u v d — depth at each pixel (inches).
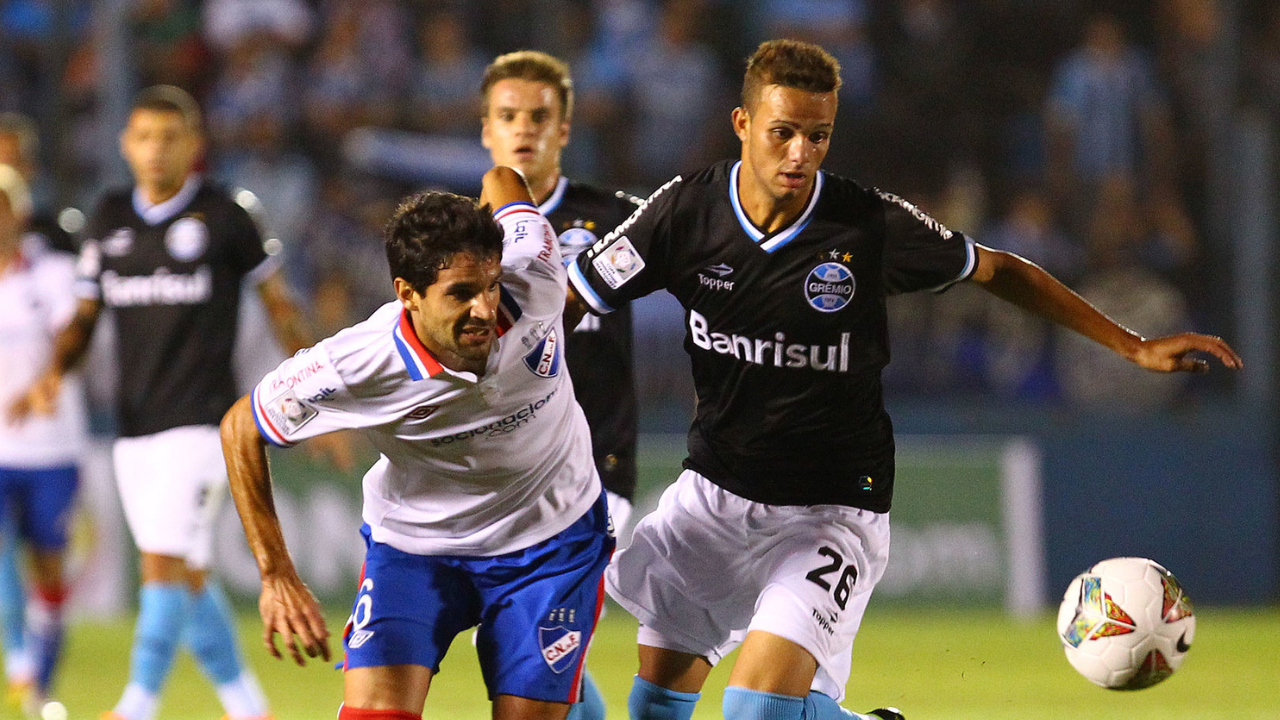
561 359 549.3
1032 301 613.6
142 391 888.9
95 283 914.7
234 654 917.8
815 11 2069.4
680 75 2012.8
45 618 1051.3
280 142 1872.5
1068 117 2017.7
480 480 547.5
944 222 2015.3
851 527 609.0
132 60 1649.9
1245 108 1937.7
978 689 1192.8
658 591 630.5
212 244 898.7
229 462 532.1
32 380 1097.4
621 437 729.0
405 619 550.9
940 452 1812.3
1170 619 612.1
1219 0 1916.8
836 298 581.9
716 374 608.1
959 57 2080.5
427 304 494.3
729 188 591.5
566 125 752.3
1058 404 1876.2
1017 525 1813.5
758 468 606.9
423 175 1851.6
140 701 864.9
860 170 2042.3
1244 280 1895.9
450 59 1942.7
